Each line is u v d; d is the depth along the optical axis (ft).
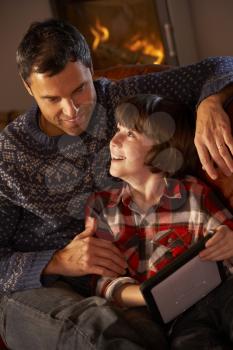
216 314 4.32
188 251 4.25
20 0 11.87
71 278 5.10
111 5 11.32
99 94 5.24
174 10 10.98
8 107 12.45
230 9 11.34
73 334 4.04
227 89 4.87
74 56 4.70
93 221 4.87
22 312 4.65
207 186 4.82
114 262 4.74
